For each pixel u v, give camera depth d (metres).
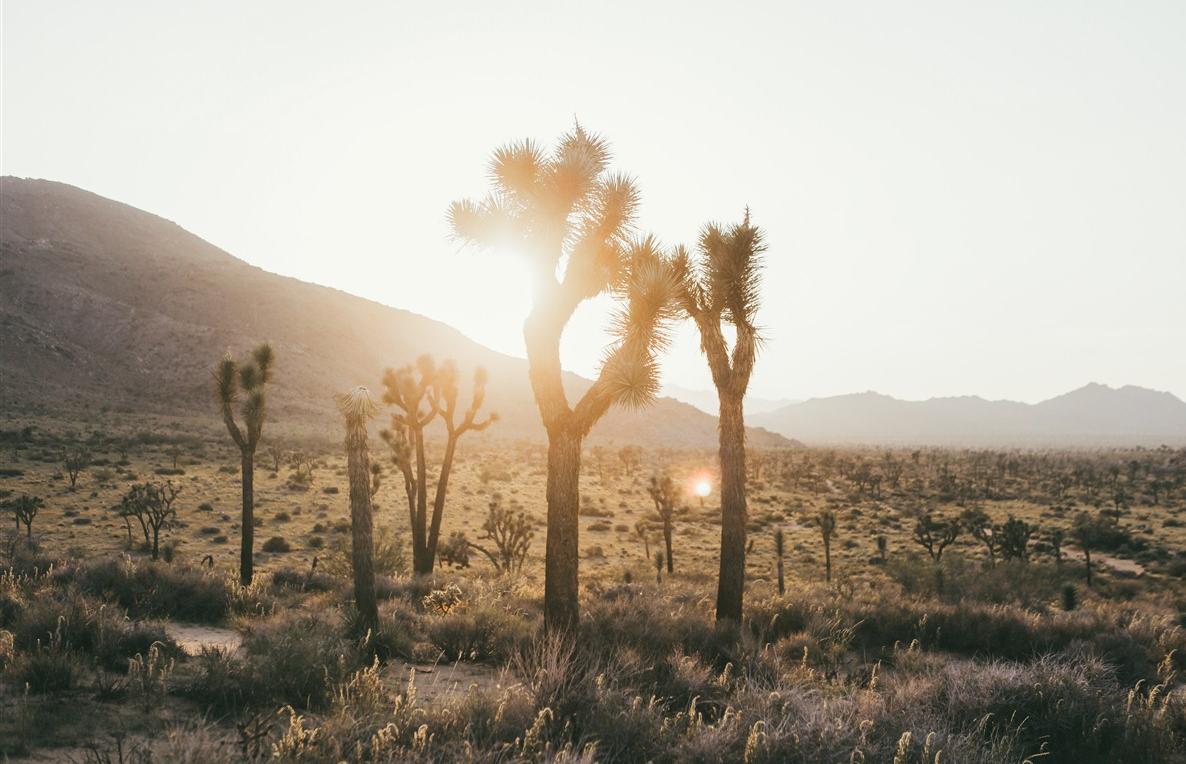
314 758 5.28
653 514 65.94
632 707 6.54
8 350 150.00
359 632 10.99
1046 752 6.69
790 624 14.38
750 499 80.69
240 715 6.99
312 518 49.06
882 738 5.97
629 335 10.88
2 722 6.25
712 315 13.89
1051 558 47.78
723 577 13.88
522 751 5.32
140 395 153.38
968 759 5.70
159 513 36.78
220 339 181.12
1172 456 168.25
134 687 7.41
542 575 33.97
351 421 12.37
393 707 6.87
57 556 18.75
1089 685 7.95
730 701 7.32
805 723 6.01
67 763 5.50
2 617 10.76
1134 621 14.70
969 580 28.50
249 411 22.16
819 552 50.34
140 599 13.88
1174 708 7.90
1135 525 64.31
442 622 11.91
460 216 11.37
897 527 63.91
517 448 127.12
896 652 11.12
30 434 86.00
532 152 11.48
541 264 11.41
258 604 14.86
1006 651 13.36
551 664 7.21
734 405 13.98
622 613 12.52
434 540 27.84
